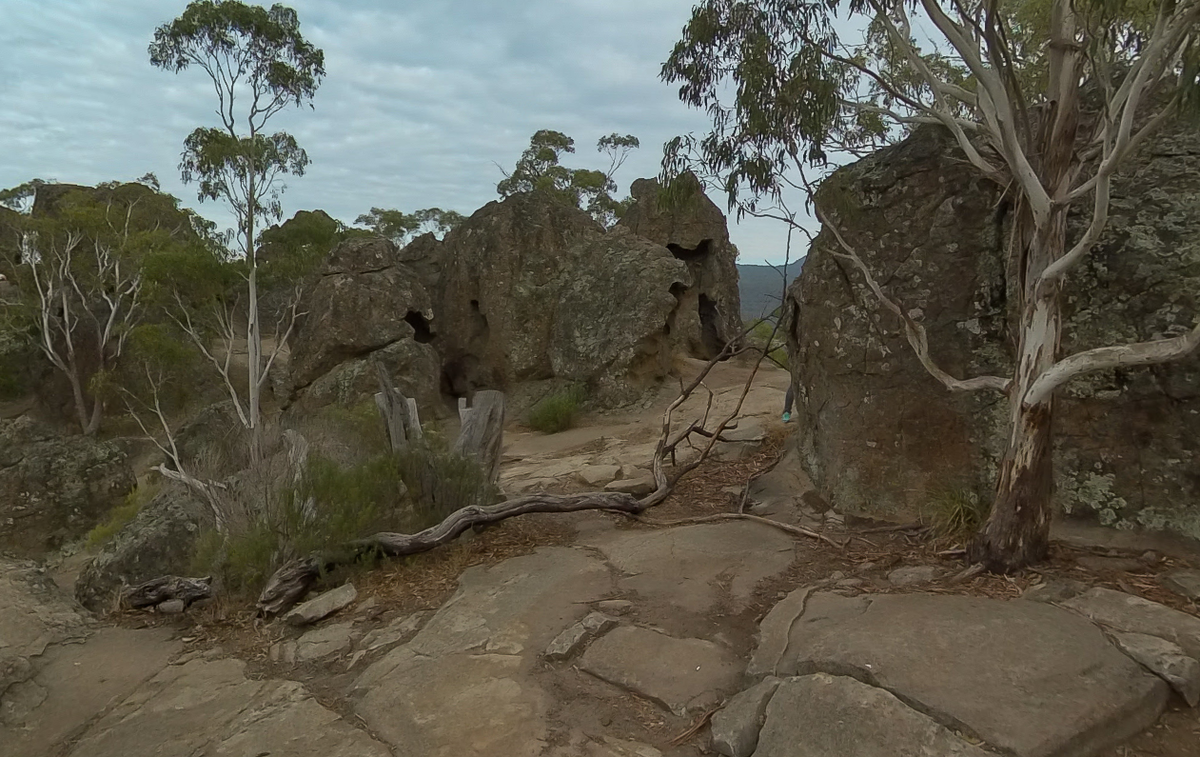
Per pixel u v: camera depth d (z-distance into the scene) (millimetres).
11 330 29391
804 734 3391
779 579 5438
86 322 28922
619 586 5602
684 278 18359
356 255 19781
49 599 6883
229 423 17672
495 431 9469
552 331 19031
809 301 7367
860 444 6703
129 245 24922
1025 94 6879
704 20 5660
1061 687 3424
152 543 8219
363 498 6910
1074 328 5551
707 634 4746
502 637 4992
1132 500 5301
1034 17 6371
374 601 6012
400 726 4191
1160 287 5281
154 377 24641
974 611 4199
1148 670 3584
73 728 4953
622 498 7508
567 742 3850
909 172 6520
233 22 14625
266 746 4195
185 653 5828
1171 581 4559
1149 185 5480
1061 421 5590
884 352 6520
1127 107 3857
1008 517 4914
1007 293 5871
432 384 19109
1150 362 4160
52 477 15570
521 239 19953
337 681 4918
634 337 17297
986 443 5961
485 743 3916
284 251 17547
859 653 3775
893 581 5023
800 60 5285
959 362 6141
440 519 7293
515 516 7512
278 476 7695
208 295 17766
